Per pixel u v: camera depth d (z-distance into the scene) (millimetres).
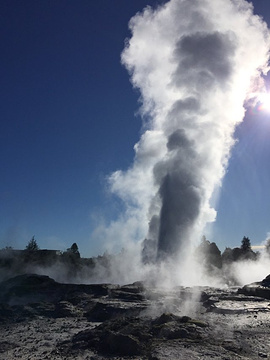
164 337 19281
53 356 17891
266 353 16422
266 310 28312
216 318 25453
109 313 29281
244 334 20234
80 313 32156
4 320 30000
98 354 17781
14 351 19578
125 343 17938
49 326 27109
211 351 16172
